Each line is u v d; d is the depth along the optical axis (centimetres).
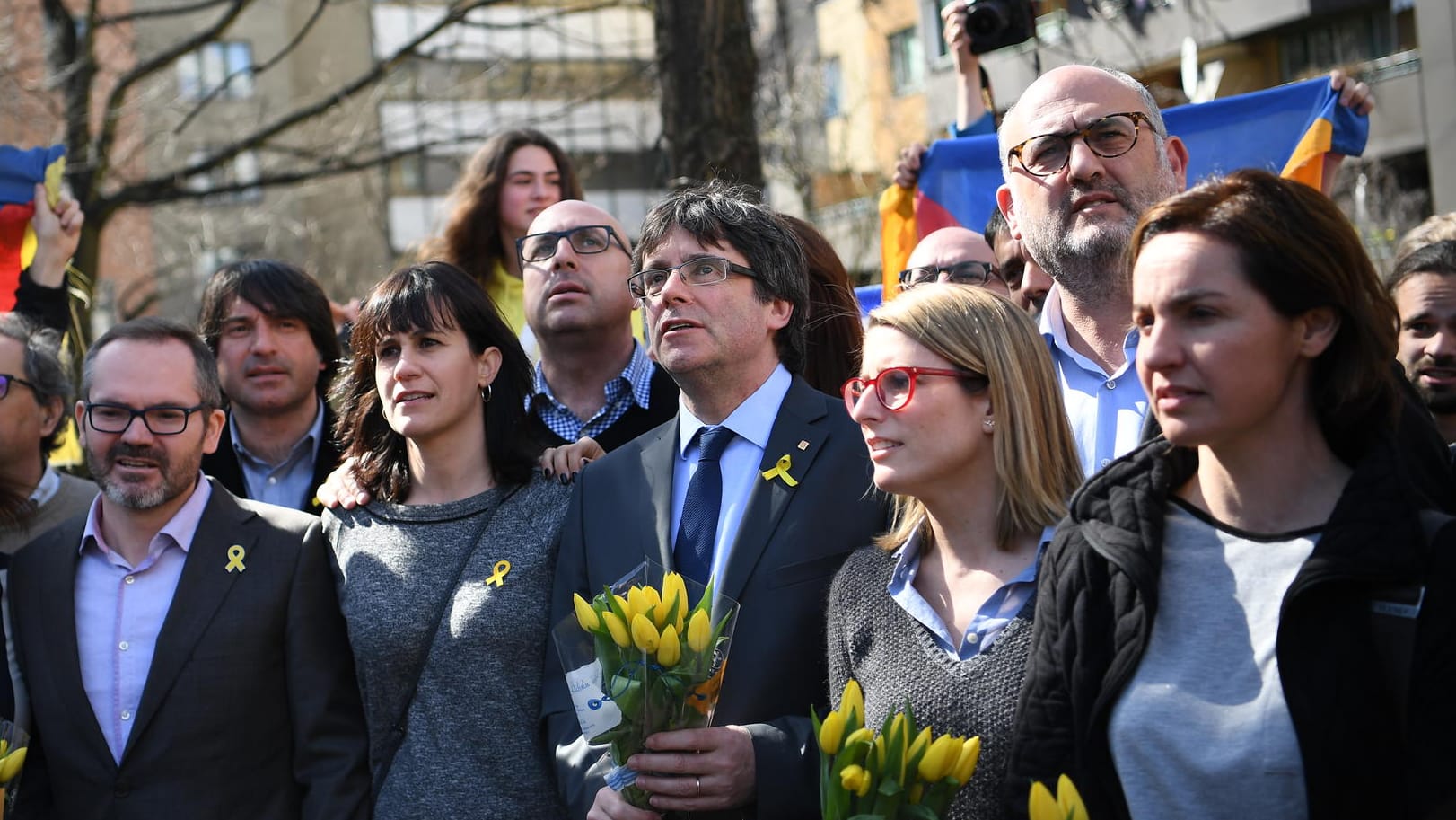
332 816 344
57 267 499
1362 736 212
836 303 420
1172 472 245
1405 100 1709
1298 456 233
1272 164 477
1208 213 230
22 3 1386
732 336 331
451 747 338
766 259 337
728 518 327
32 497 419
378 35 2184
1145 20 1434
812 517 319
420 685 344
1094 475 253
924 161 525
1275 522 233
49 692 354
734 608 293
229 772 351
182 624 355
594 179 2142
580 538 339
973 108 538
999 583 280
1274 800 218
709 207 338
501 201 559
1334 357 231
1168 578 236
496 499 359
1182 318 229
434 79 1833
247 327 453
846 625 293
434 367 355
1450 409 400
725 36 691
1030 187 347
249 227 2031
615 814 289
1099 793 234
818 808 290
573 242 445
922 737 244
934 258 442
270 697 359
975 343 285
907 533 297
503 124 1480
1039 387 289
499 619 341
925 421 284
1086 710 237
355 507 371
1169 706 228
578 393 456
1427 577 212
